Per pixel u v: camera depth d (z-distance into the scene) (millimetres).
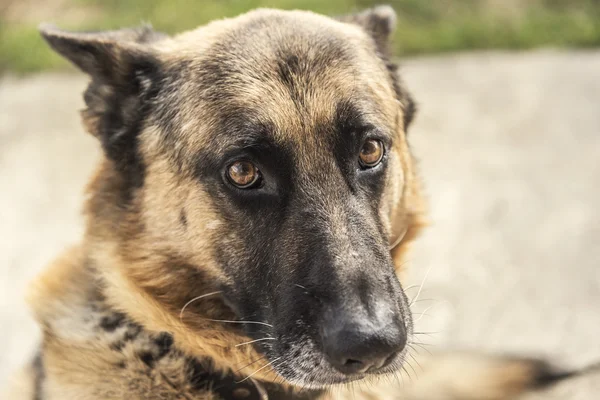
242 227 618
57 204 1094
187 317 639
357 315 567
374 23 720
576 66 1353
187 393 636
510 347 824
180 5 1521
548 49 1423
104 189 656
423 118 1239
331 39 645
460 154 1143
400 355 588
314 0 1503
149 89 654
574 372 776
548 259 935
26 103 1344
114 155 654
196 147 625
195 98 633
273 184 613
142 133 650
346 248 591
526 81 1320
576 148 1136
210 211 622
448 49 1444
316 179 609
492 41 1453
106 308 644
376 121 631
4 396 694
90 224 657
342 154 617
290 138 610
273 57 628
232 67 632
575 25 1470
